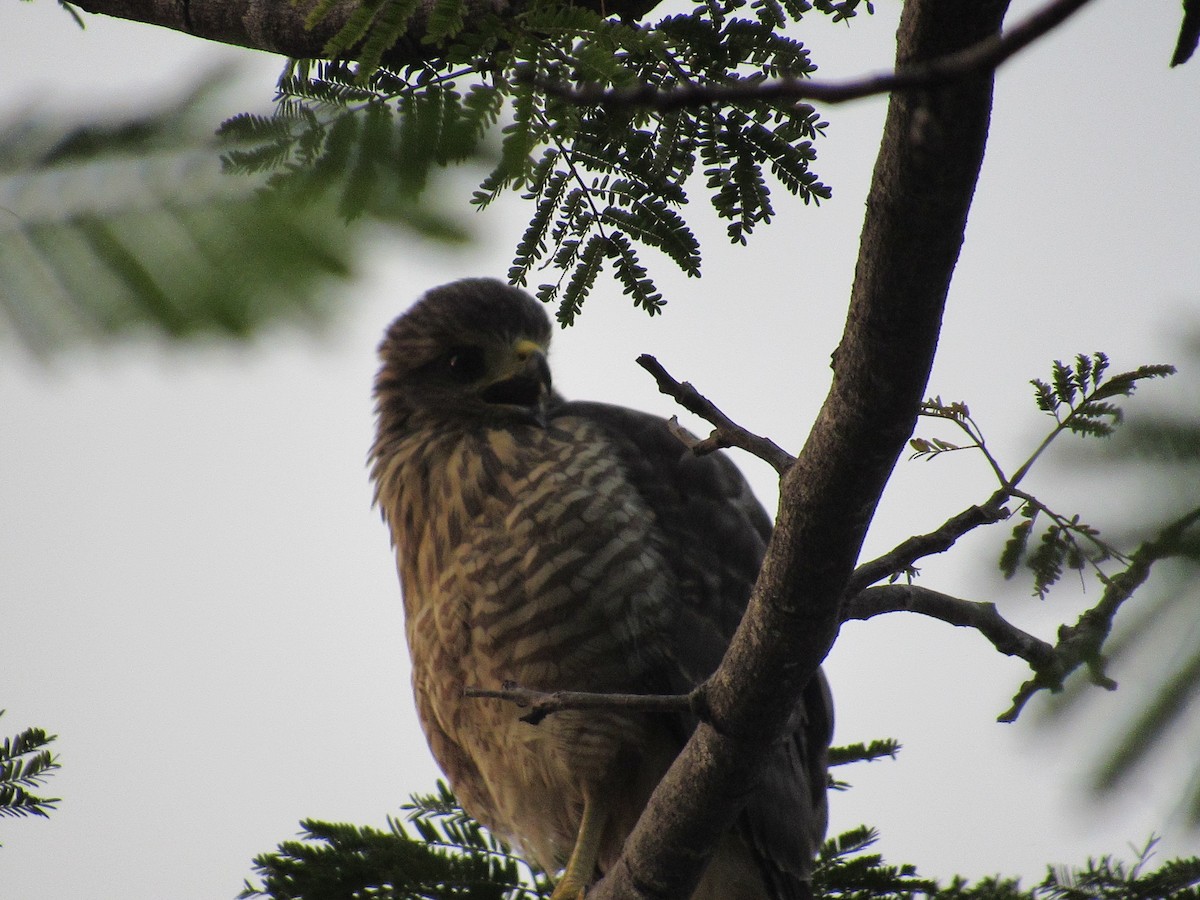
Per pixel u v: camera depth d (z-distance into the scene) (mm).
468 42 5742
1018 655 6230
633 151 7238
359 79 2984
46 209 1833
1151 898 7551
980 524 6219
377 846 8367
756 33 7086
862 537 5961
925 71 2809
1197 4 3391
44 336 1810
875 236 4918
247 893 8219
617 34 5816
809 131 7301
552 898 9602
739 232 7457
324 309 1924
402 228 2053
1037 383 5266
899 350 5227
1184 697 2561
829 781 10180
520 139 2773
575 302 7480
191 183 1888
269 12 6492
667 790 7234
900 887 8586
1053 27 2670
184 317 1846
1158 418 2732
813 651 6363
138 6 7102
